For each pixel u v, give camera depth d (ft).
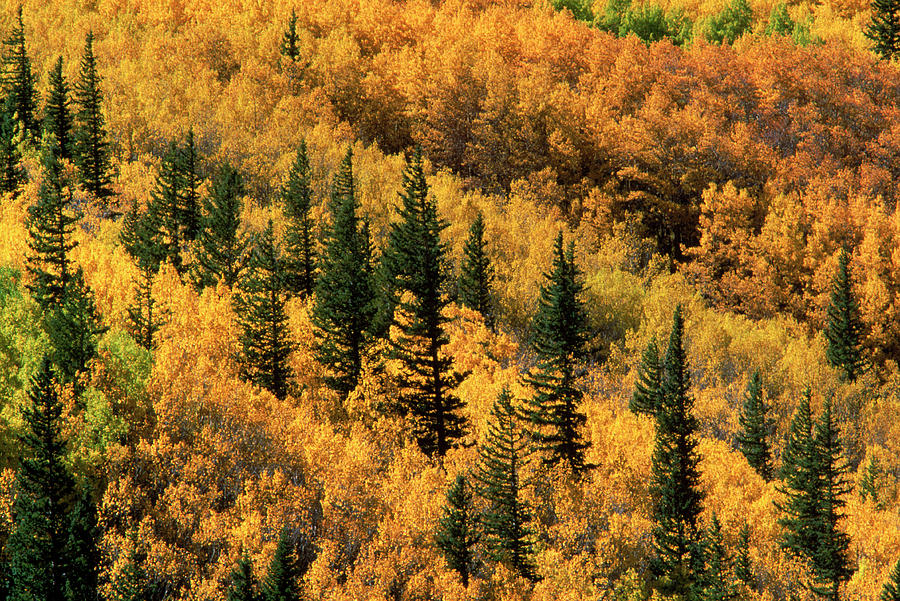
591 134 424.87
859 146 409.49
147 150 345.51
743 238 354.74
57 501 95.86
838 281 307.17
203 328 165.17
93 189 272.10
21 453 105.81
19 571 88.38
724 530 153.79
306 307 193.16
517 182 396.78
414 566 116.37
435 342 154.20
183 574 102.58
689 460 152.05
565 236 342.44
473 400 171.22
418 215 185.78
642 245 364.17
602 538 140.15
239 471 125.49
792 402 241.35
